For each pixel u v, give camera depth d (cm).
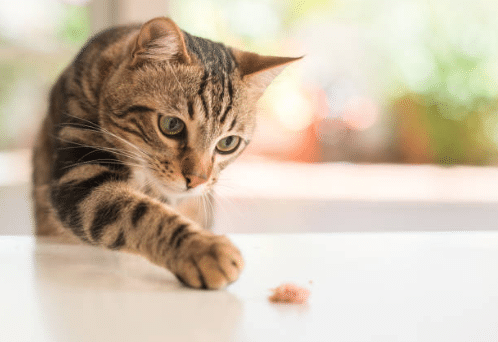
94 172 72
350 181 140
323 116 156
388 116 162
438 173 156
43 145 82
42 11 118
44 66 120
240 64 79
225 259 62
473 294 63
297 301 60
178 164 74
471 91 163
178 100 73
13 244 76
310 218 123
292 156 156
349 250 76
